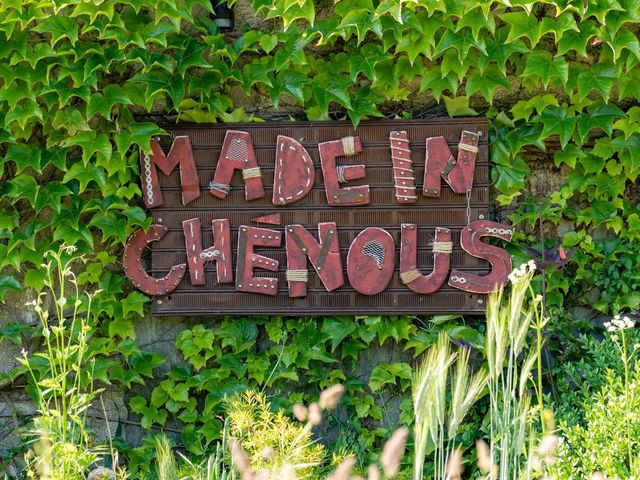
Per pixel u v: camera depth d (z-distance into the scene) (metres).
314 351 3.32
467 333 3.30
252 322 3.37
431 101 3.39
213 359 3.43
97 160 3.24
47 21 3.10
